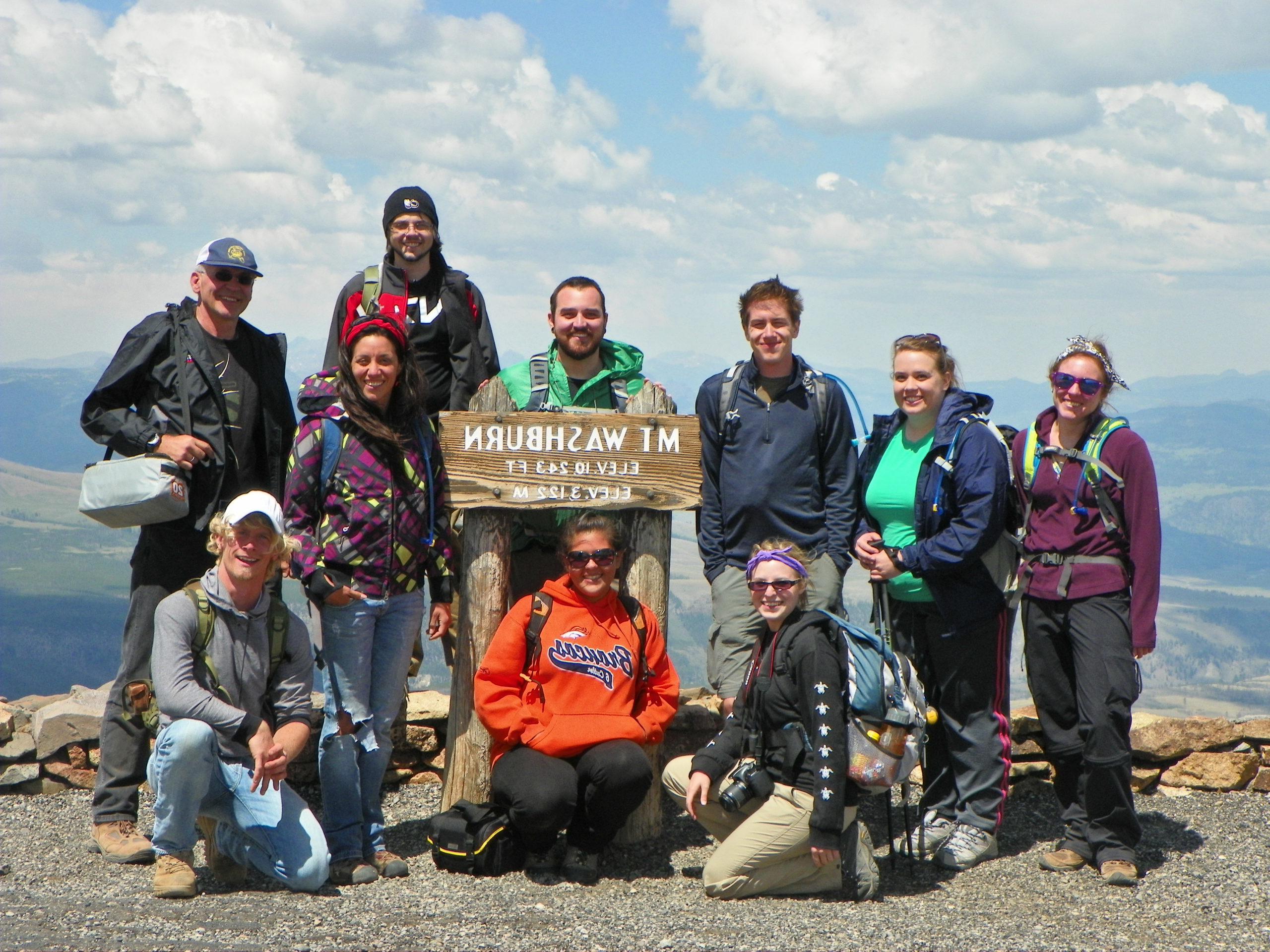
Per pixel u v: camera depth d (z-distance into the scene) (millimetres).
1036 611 4562
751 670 4309
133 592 4566
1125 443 4332
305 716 4176
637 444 4883
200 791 3928
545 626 4449
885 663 4172
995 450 4441
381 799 5391
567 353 4930
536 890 4191
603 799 4250
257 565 3953
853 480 4797
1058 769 4668
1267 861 4578
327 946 3428
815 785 4012
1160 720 5711
